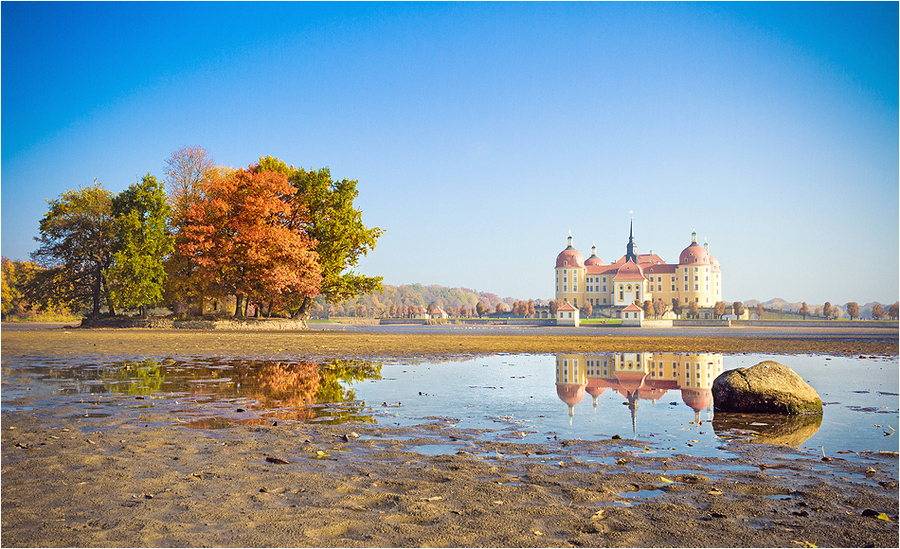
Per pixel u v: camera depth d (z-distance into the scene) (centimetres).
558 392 1392
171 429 914
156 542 448
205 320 5016
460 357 2430
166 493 575
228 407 1132
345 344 3198
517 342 3653
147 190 5159
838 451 794
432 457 743
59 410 1074
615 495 582
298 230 5178
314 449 783
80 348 2662
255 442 824
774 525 498
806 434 917
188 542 450
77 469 666
